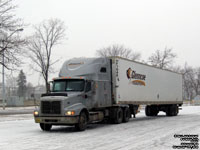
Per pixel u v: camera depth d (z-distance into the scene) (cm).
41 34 4931
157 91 2656
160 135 1376
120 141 1193
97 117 1775
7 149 1020
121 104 2048
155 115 3000
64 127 1827
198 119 2442
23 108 5047
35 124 2025
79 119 1562
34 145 1101
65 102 1516
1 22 3180
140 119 2480
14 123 2105
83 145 1094
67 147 1050
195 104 7488
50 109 1522
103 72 1888
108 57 2028
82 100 1638
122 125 1911
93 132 1523
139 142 1164
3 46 3178
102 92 1850
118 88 2008
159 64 7019
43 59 4934
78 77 1688
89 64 1788
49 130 1642
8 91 6538
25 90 9638
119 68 2036
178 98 3164
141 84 2359
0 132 1545
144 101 2402
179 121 2225
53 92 1697
